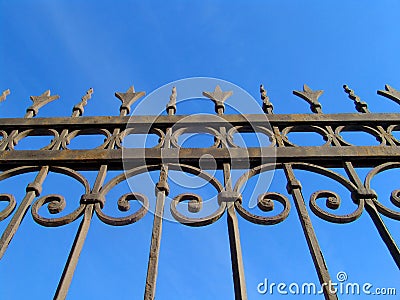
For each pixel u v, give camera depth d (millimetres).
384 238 2154
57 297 1848
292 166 2525
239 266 1979
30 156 2568
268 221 2188
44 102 3098
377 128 2824
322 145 2643
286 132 2768
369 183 2393
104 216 2207
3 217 2266
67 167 2541
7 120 2861
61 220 2199
